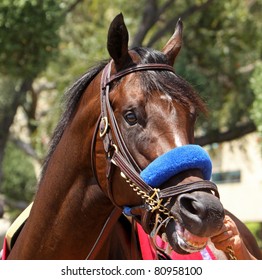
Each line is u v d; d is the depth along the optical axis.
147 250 4.59
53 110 18.45
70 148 4.34
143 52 4.20
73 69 18.88
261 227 26.08
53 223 4.39
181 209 3.62
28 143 23.36
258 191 26.20
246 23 19.39
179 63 18.31
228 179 28.91
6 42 14.04
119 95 4.04
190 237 3.58
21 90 18.52
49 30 14.15
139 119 3.91
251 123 19.27
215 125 19.05
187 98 3.99
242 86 19.56
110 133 4.04
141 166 3.88
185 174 3.74
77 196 4.27
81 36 21.77
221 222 3.55
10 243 4.98
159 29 18.97
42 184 4.55
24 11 13.83
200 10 18.66
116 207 4.24
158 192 3.75
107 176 4.03
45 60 14.60
